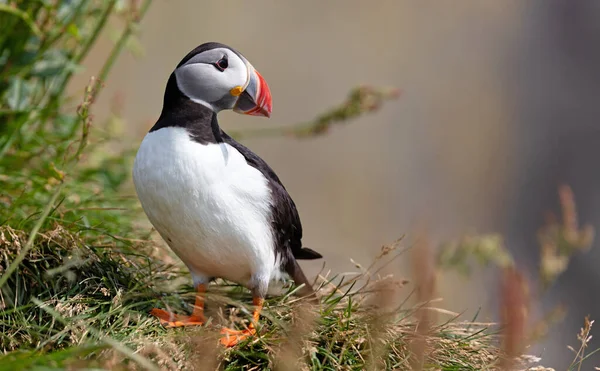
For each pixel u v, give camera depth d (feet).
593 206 66.28
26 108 31.37
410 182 78.18
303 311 23.81
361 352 23.35
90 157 34.37
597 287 57.26
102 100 64.44
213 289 27.22
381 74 81.30
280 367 22.56
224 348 22.88
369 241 73.51
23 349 22.13
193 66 23.89
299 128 36.22
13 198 29.04
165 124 23.98
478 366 24.03
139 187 23.95
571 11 69.62
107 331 22.94
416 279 19.84
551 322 34.78
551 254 34.78
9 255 24.81
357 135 77.61
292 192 73.56
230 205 23.70
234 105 24.61
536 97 72.28
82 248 25.48
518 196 72.13
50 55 32.12
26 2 30.91
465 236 35.32
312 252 27.99
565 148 69.26
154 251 28.02
